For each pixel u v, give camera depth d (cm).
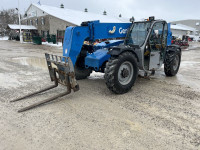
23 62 821
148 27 466
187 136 251
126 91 416
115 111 323
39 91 399
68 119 293
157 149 224
